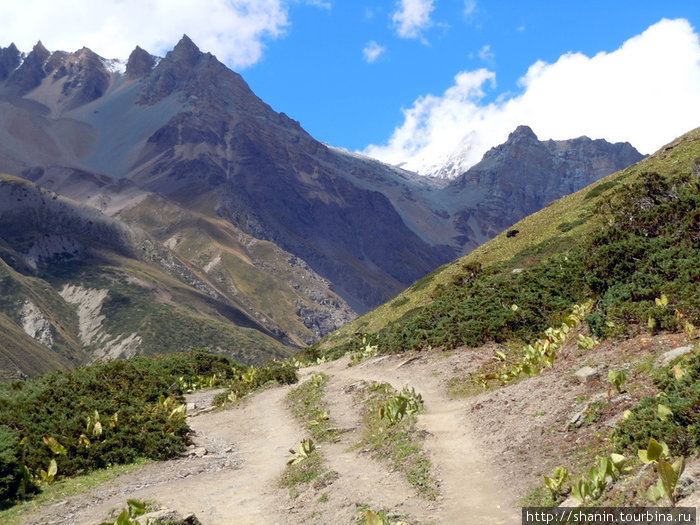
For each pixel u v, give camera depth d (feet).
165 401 83.82
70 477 57.21
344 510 41.57
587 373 53.72
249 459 64.69
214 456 66.23
